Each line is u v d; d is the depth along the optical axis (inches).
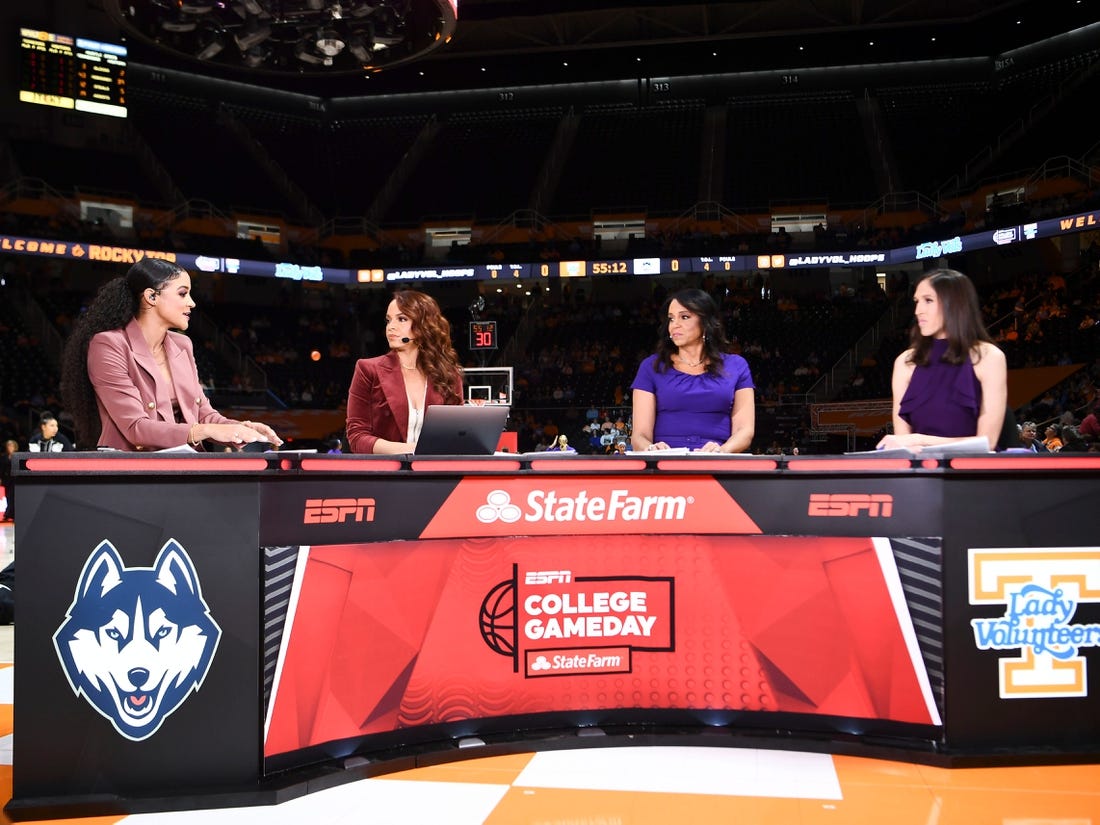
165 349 110.5
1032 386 668.1
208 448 110.6
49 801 86.4
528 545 107.0
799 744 103.3
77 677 87.9
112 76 836.0
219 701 90.5
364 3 318.3
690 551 108.3
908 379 114.2
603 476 107.1
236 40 330.6
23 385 697.6
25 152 812.0
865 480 103.3
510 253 853.2
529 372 838.5
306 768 94.3
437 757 99.9
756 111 1003.3
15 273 805.9
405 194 964.0
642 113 1021.2
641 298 945.5
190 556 90.7
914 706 100.7
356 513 98.3
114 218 830.5
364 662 99.0
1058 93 866.1
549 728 107.5
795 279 916.6
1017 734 99.3
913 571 101.0
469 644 104.6
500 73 969.5
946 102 957.2
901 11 845.2
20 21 800.9
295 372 848.3
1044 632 100.2
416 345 123.9
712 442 124.6
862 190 890.7
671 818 83.6
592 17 842.2
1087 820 82.6
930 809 85.4
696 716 108.0
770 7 831.1
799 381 792.9
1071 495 101.0
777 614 106.0
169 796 88.3
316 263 863.1
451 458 102.0
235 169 932.6
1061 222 687.7
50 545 88.0
